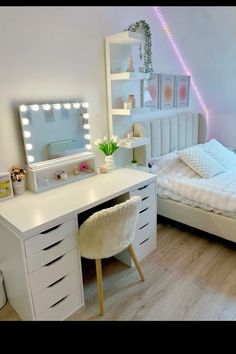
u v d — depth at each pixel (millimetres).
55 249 1552
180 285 1957
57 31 1954
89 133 2309
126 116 2660
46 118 1962
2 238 1640
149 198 2215
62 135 2090
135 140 2533
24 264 1428
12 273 1633
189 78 3582
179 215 2596
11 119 1822
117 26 2416
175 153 3068
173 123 3344
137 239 2162
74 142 2188
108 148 2352
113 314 1730
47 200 1775
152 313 1725
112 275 2102
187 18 2805
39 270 1499
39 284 1520
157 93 3117
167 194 2633
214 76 3418
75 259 1690
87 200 1750
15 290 1673
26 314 1617
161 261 2242
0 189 1766
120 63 2457
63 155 2125
